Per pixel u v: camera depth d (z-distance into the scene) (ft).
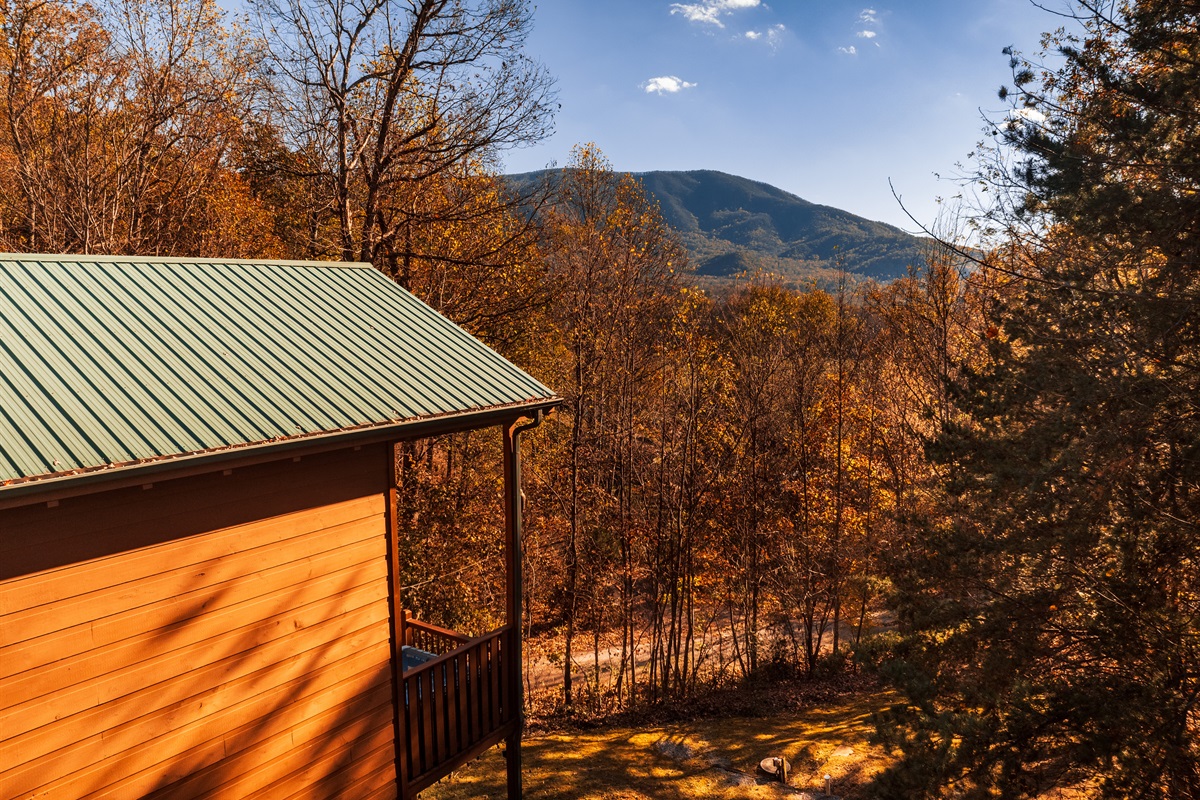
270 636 20.65
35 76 62.18
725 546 70.28
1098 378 27.22
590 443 67.21
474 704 27.35
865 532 64.80
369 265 31.27
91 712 17.13
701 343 66.74
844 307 75.87
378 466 23.53
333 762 22.41
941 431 37.27
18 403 16.63
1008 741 26.27
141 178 65.46
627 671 70.90
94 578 17.11
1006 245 37.91
